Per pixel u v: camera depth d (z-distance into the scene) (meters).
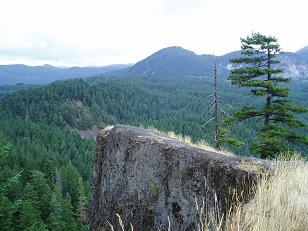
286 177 4.66
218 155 6.25
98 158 10.16
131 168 8.11
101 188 9.52
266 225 3.49
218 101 22.55
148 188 7.40
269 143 17.89
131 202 7.83
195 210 6.01
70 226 54.66
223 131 20.58
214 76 22.86
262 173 5.04
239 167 5.39
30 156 100.50
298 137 18.23
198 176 6.10
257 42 20.16
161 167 7.17
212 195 5.66
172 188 6.70
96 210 9.60
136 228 7.43
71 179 88.94
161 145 7.39
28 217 39.25
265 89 19.11
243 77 20.48
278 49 20.17
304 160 5.90
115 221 8.27
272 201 4.09
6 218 33.25
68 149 137.25
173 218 6.52
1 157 14.17
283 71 19.67
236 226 3.80
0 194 14.41
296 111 18.89
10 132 148.62
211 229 4.88
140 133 8.60
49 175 95.06
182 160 6.64
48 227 52.00
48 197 64.06
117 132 9.23
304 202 3.98
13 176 14.84
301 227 3.52
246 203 4.72
